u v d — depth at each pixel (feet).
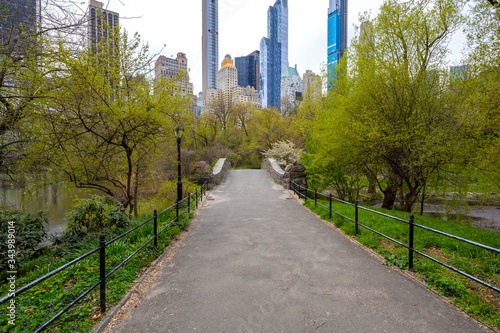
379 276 14.58
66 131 28.25
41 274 15.30
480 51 28.04
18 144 25.53
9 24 18.44
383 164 41.83
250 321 10.51
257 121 142.61
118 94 30.91
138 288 13.37
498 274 14.44
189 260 17.34
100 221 23.67
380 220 26.84
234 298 12.34
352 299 12.12
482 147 30.37
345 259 17.22
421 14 35.14
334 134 38.09
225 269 15.78
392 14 36.09
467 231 24.63
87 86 26.11
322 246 19.97
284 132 125.18
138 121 29.99
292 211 33.73
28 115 24.06
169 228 23.85
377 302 11.84
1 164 24.77
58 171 31.17
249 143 145.69
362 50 39.81
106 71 29.84
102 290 10.97
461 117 30.12
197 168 53.31
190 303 11.93
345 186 57.36
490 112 23.97
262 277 14.58
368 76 34.71
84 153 32.19
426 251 18.26
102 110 28.37
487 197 37.09
